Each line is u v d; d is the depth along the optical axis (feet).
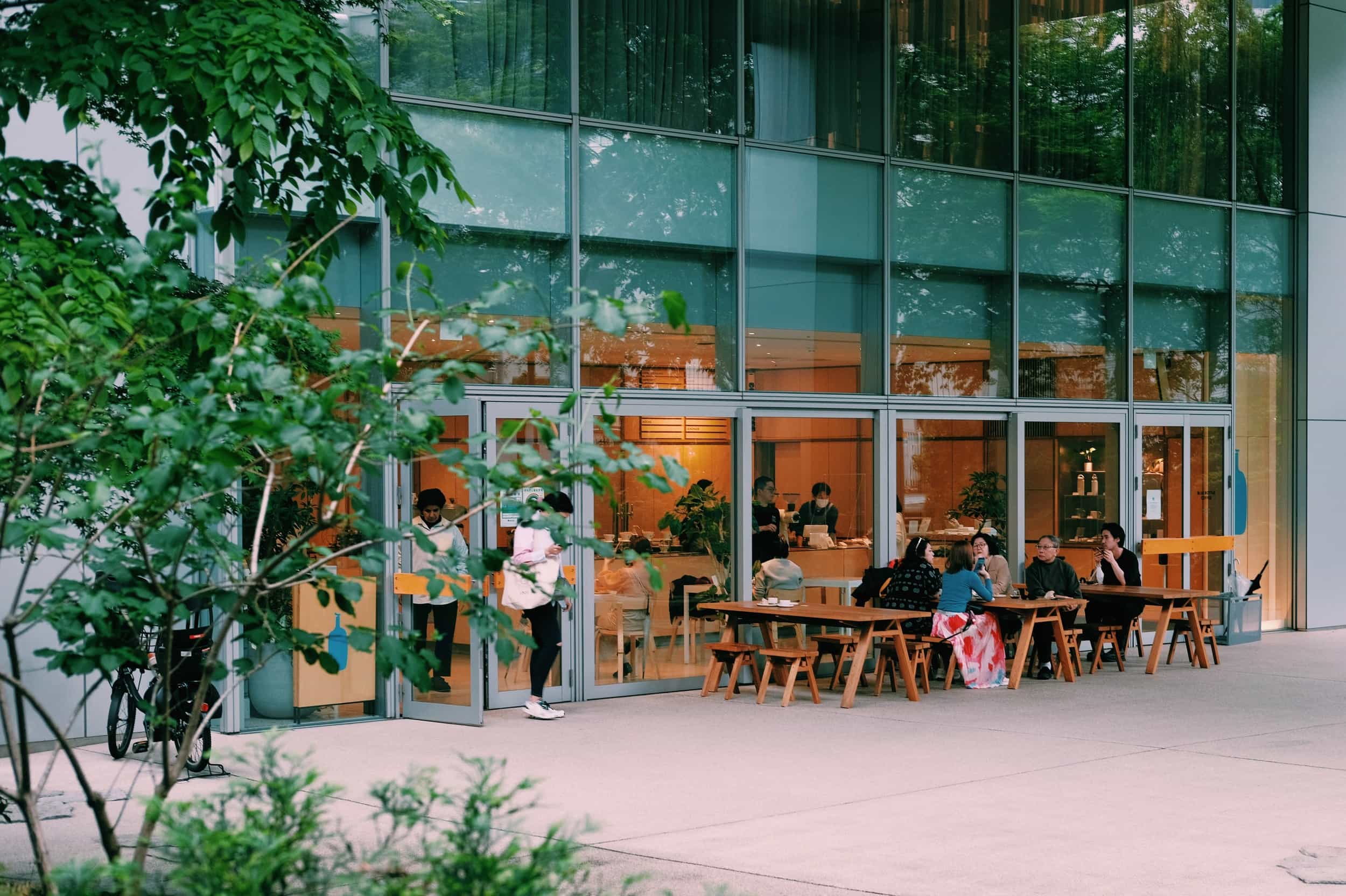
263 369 12.26
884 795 28.40
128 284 17.80
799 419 46.70
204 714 29.37
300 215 36.24
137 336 13.55
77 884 11.52
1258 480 61.11
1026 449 52.29
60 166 20.57
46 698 33.24
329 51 21.39
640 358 43.29
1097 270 54.95
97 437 12.98
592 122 42.70
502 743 34.73
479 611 13.17
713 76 45.42
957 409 50.42
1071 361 54.08
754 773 30.81
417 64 39.91
